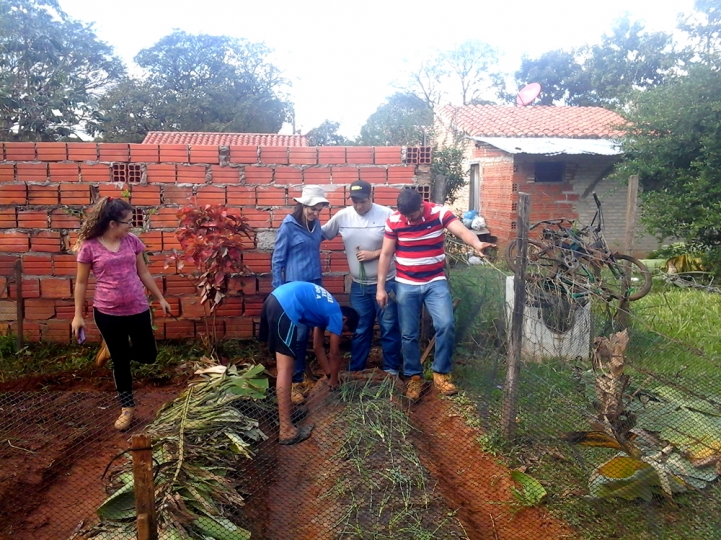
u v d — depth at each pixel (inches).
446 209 202.5
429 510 140.5
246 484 152.0
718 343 243.1
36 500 150.9
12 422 181.6
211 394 177.0
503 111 717.9
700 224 370.0
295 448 169.6
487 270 226.7
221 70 1294.3
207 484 139.4
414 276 201.0
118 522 132.0
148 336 193.6
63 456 170.1
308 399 193.6
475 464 164.1
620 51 1216.2
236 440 157.2
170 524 124.9
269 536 135.3
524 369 188.1
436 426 184.2
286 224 208.5
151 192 249.0
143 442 109.1
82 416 185.6
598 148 557.9
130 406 177.9
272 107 1306.6
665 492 138.5
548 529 137.8
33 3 716.0
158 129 1143.0
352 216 216.1
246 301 255.8
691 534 131.4
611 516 138.9
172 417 164.9
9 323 255.3
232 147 247.6
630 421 154.9
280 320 173.8
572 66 1368.1
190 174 248.7
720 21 472.1
